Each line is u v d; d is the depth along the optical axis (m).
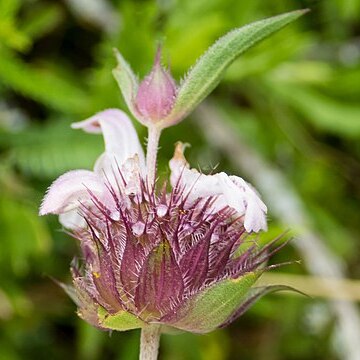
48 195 0.16
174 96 0.17
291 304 0.30
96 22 0.30
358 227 0.32
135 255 0.16
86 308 0.16
